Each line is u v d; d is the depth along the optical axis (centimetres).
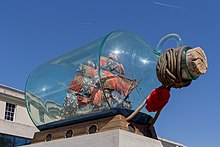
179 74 782
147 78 876
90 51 925
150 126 870
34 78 1065
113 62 855
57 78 993
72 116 912
